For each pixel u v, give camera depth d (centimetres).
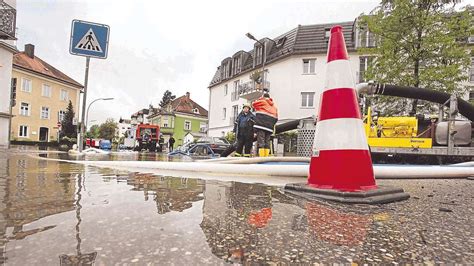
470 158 930
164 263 85
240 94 3081
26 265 80
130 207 154
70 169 358
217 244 104
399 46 1492
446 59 1450
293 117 2634
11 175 279
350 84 232
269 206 175
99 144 2616
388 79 1512
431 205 198
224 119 3741
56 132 4231
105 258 87
